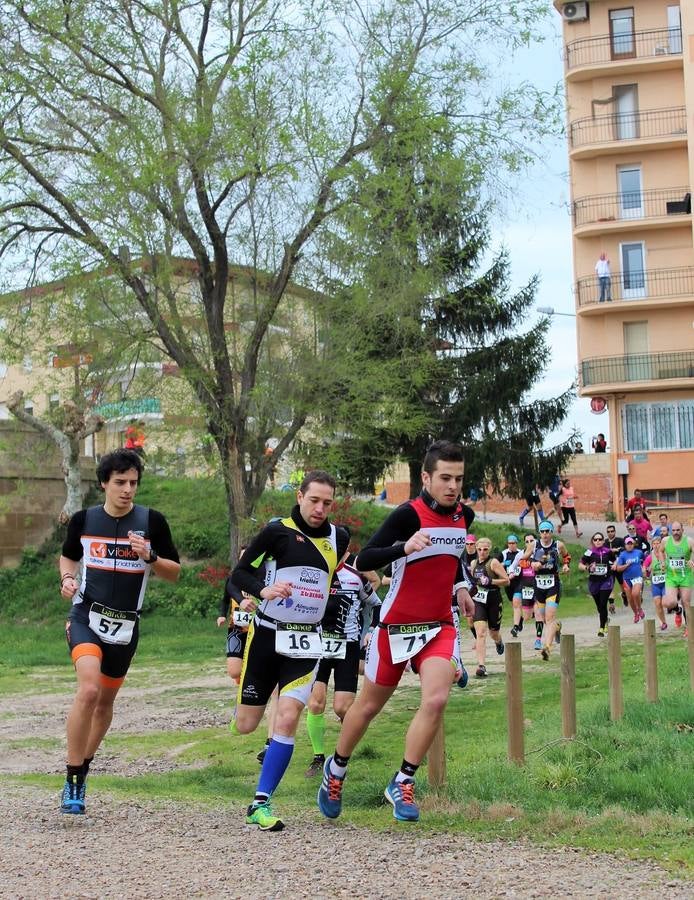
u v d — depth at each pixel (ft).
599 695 42.70
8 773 35.14
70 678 65.36
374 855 20.59
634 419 156.25
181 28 77.51
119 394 83.87
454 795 25.86
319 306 84.07
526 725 37.32
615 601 92.58
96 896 18.11
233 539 86.07
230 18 76.54
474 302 115.24
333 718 44.42
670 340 154.81
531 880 18.49
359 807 26.18
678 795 24.79
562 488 130.41
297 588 24.06
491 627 54.03
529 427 122.52
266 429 86.07
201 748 39.24
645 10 154.81
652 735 31.14
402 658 23.24
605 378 155.74
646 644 38.27
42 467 106.22
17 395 88.12
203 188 77.41
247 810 25.98
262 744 39.04
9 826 24.35
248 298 86.07
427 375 88.07
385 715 44.01
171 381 84.53
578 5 155.94
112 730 44.50
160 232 77.66
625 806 24.59
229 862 20.33
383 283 81.92
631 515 125.70
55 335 81.56
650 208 155.22
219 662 69.15
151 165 73.92
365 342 84.53
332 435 86.38
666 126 154.30
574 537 129.80
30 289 80.79
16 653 79.10
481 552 53.42
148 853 21.25
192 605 92.94
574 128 157.58
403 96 78.02
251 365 84.53
